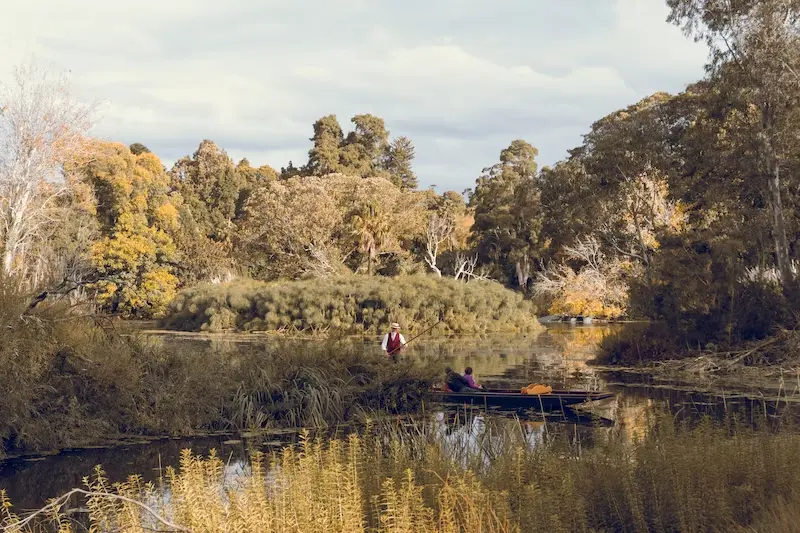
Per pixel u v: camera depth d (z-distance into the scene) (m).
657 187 43.66
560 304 49.69
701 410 13.09
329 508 5.27
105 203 52.56
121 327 13.35
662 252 25.59
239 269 55.47
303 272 52.28
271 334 36.28
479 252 63.44
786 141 29.17
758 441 7.07
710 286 22.31
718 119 34.12
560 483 6.25
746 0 29.69
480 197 66.19
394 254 56.47
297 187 56.25
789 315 21.41
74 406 11.40
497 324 39.75
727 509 5.88
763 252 25.70
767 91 29.05
